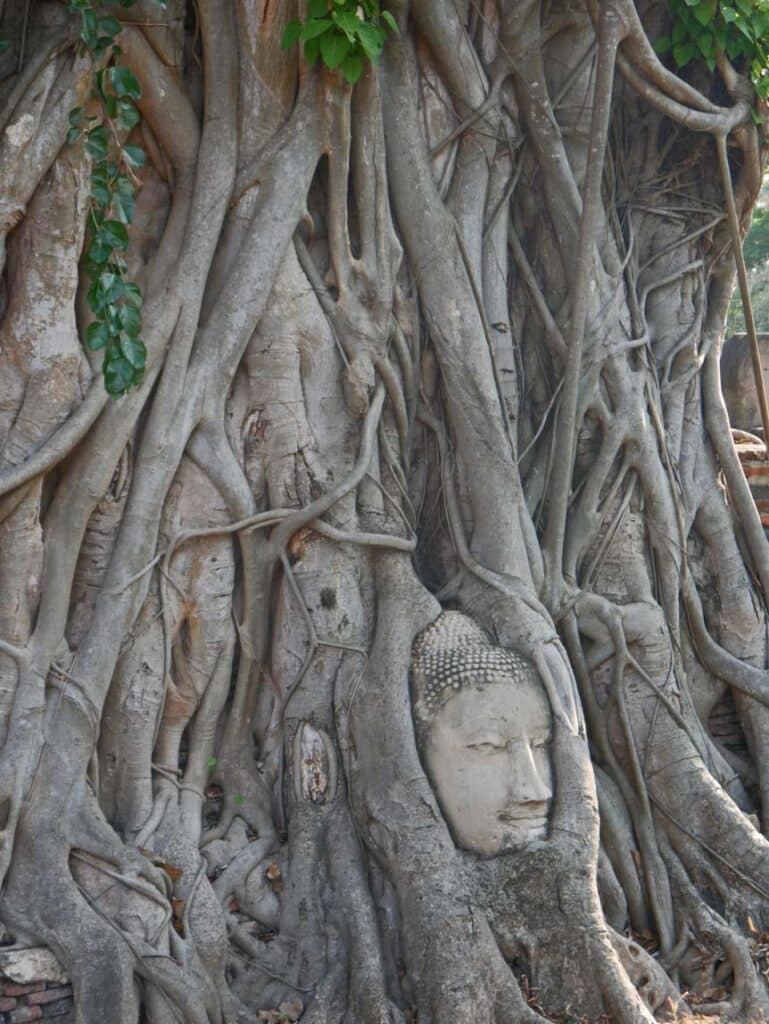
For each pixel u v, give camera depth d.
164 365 4.23
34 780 3.98
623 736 4.68
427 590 4.50
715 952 4.41
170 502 4.27
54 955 3.89
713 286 5.24
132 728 4.19
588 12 4.77
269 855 4.30
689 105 4.81
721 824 4.59
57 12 4.13
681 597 4.96
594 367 4.82
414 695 4.32
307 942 4.16
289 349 4.36
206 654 4.30
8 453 4.04
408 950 4.07
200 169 4.30
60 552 4.09
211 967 4.03
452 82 4.65
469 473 4.58
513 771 4.24
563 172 4.80
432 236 4.56
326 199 4.42
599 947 4.11
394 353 4.56
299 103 4.35
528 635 4.41
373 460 4.48
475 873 4.16
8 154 4.00
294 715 4.36
